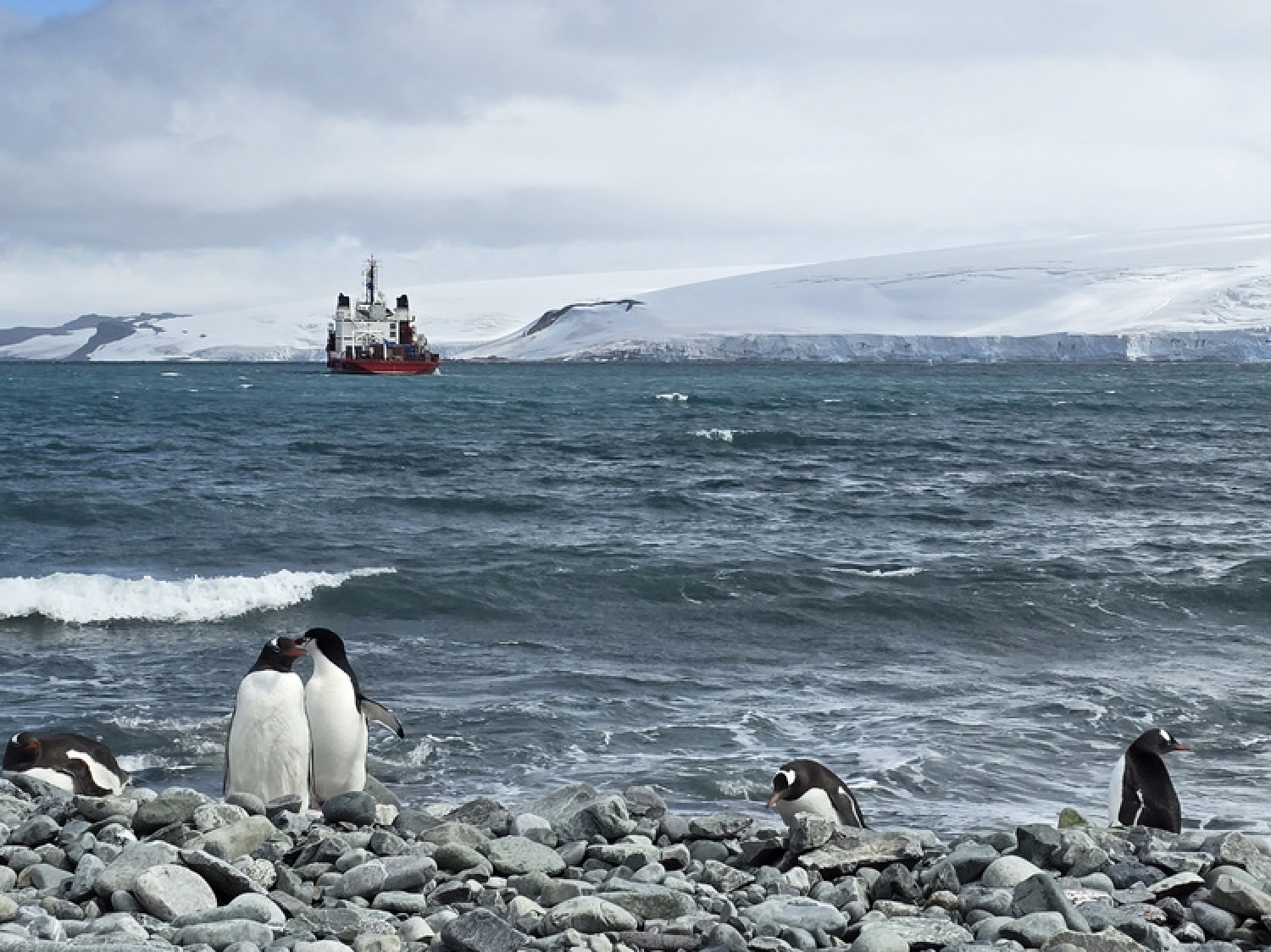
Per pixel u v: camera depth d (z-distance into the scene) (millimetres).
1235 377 160500
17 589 17078
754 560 22078
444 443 50469
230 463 40812
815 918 5570
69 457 42531
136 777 10195
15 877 5926
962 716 12664
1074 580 20141
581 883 5902
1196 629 17344
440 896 5891
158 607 17125
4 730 11305
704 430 59375
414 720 11859
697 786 10234
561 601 18344
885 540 25578
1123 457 46594
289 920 5266
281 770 7543
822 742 11617
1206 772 11109
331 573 19000
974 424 66625
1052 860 6570
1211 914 5703
